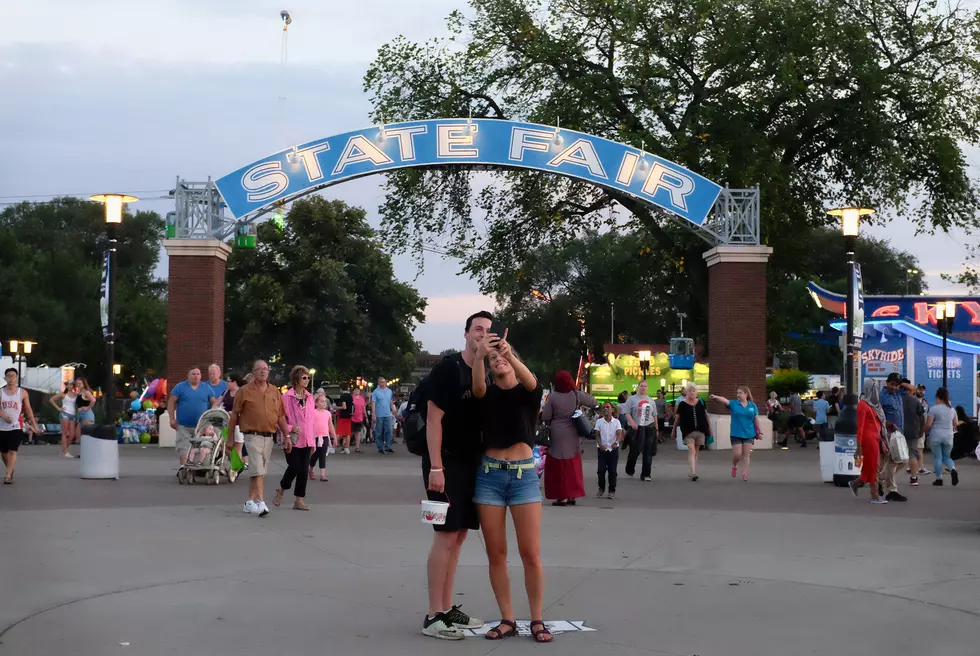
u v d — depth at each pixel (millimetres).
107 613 8102
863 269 86000
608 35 36000
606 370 47906
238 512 14805
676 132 34625
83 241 86000
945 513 15273
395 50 37469
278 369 67062
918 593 9078
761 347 30812
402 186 36969
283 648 7051
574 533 12953
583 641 7312
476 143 29469
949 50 37125
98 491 17500
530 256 40156
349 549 11438
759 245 30812
